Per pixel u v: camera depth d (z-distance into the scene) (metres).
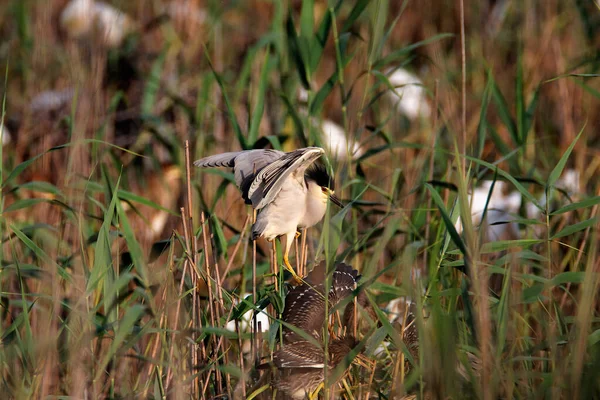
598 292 9.24
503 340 7.59
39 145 14.42
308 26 11.45
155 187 13.94
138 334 7.76
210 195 13.08
